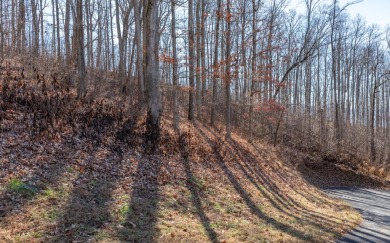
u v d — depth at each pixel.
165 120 17.38
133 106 16.39
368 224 11.02
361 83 52.25
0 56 17.95
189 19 18.25
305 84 43.75
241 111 26.70
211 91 30.12
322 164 25.05
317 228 9.30
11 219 5.90
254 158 18.27
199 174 12.26
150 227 6.95
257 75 21.48
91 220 6.61
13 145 8.88
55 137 10.20
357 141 33.47
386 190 23.14
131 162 10.84
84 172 8.89
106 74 24.91
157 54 15.50
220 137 19.34
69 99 13.31
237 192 11.89
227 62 17.25
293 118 32.75
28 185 7.18
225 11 19.12
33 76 15.50
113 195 8.17
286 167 20.06
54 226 6.02
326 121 37.34
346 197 18.00
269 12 26.62
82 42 14.62
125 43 27.27
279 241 7.44
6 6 27.58
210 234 7.19
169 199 9.04
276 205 11.72
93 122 12.35
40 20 29.69
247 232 7.71
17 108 11.17
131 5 22.91
